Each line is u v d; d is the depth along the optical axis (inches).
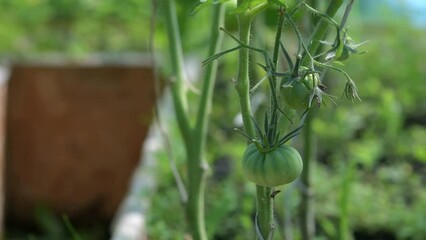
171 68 67.6
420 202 99.9
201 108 65.4
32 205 145.6
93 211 145.1
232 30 77.9
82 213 145.2
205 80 65.2
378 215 98.0
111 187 143.7
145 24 188.5
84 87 139.3
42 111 141.2
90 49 183.2
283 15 42.9
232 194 94.7
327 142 117.4
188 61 129.6
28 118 141.5
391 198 104.2
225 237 93.3
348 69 140.8
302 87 42.2
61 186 144.4
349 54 44.4
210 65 64.8
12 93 140.3
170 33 67.7
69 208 145.2
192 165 65.7
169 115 111.9
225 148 112.3
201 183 65.8
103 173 143.3
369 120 126.6
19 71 139.2
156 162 99.8
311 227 78.2
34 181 144.3
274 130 42.8
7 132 141.5
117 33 188.4
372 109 127.7
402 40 146.6
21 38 186.5
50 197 145.2
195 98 117.2
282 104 45.4
